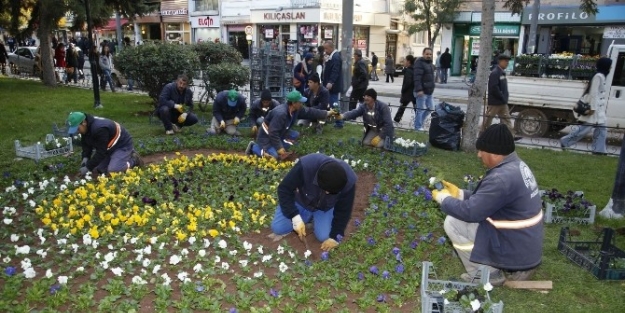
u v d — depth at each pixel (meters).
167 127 10.70
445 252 5.27
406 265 4.91
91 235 5.23
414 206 6.58
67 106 14.67
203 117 12.78
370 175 8.20
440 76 27.19
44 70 20.45
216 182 7.35
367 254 5.21
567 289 4.63
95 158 7.32
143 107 14.84
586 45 25.12
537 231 4.24
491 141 4.14
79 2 17.38
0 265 4.72
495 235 4.25
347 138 10.87
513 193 4.07
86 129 7.29
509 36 27.67
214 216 5.97
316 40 32.50
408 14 36.97
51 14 19.09
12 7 19.11
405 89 12.65
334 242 5.07
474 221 4.12
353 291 4.46
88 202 6.36
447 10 28.97
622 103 11.23
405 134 11.69
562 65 12.06
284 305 4.25
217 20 38.12
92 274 4.52
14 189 6.75
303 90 13.05
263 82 13.60
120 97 17.02
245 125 11.55
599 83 9.89
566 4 25.42
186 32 41.41
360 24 34.88
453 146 9.99
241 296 4.21
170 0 41.38
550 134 12.80
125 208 6.18
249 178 7.36
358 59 12.92
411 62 12.56
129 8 19.48
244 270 4.72
